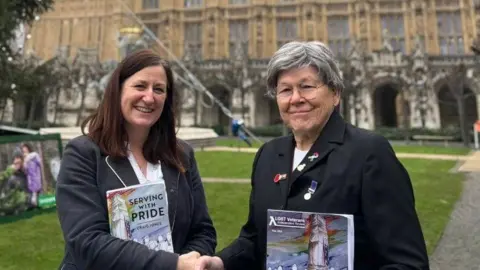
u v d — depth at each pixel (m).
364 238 2.47
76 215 2.50
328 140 2.70
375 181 2.43
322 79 2.77
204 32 52.38
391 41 47.69
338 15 49.44
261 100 46.81
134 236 2.62
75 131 23.80
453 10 46.47
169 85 3.24
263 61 46.12
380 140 2.57
